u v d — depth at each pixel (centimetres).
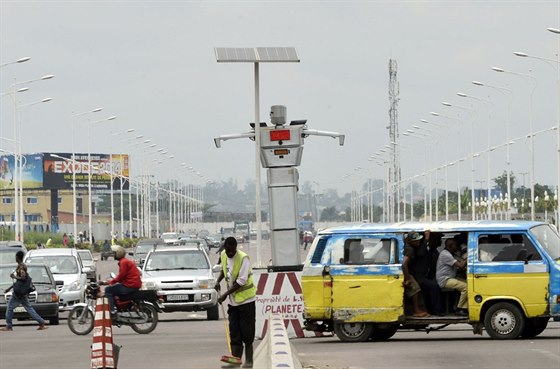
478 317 4272
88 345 4697
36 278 6272
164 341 4806
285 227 5297
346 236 4431
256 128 5384
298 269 5016
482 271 4262
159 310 5378
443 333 4859
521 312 4234
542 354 3591
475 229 4294
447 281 4319
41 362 3978
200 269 6600
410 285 4366
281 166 5309
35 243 18525
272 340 3133
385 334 4556
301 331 4728
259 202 6444
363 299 4391
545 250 4241
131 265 5284
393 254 4375
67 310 6681
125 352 4253
